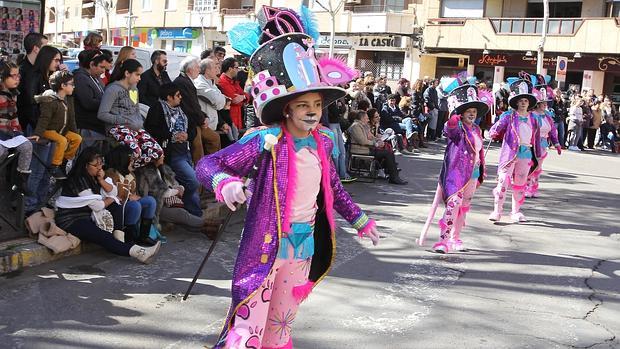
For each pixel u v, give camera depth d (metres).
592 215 10.36
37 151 6.62
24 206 6.05
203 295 5.41
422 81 20.50
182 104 7.71
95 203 6.08
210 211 8.06
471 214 9.87
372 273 6.38
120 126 6.86
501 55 32.53
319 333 4.78
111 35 51.09
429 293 5.86
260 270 3.35
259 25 3.59
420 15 34.94
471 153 7.23
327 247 3.65
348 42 36.66
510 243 8.03
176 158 7.45
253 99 3.46
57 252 5.96
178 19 44.97
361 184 12.11
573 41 30.33
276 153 3.39
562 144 24.06
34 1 10.95
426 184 12.53
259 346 3.38
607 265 7.20
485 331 5.00
